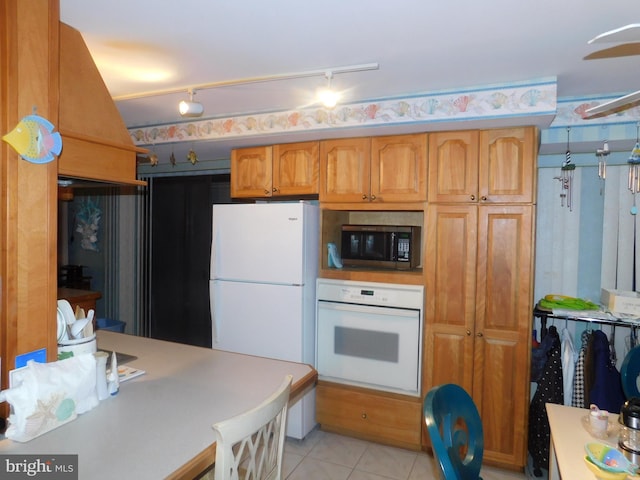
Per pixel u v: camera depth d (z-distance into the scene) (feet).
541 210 9.62
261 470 4.11
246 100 8.57
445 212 8.46
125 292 15.46
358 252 9.56
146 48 6.24
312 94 8.14
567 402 8.46
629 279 8.94
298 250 9.02
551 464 4.93
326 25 5.48
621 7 4.89
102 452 3.71
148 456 3.66
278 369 5.94
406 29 5.54
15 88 4.13
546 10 4.98
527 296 7.95
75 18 5.36
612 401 7.72
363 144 9.05
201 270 13.82
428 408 3.62
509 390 8.13
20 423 3.86
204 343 13.85
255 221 9.43
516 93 7.34
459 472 3.52
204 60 6.70
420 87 7.75
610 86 7.69
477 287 8.28
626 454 4.02
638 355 6.30
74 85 4.80
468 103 7.64
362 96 8.28
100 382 4.76
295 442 9.27
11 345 4.21
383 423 9.04
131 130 10.77
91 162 4.92
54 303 4.58
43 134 4.31
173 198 14.30
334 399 9.46
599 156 8.75
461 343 8.43
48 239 4.51
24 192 4.28
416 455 8.77
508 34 5.63
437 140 8.46
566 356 8.64
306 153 9.60
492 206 8.13
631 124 8.00
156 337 14.80
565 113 8.34
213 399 4.88
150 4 4.99
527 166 7.87
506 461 8.18
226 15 5.25
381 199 8.90
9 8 4.07
